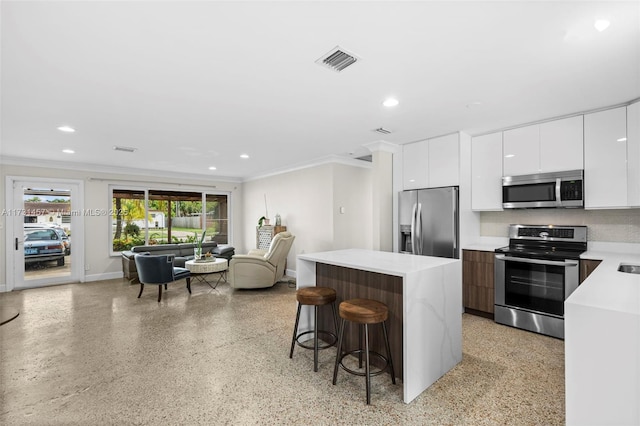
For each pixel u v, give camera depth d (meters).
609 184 2.83
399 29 1.67
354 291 2.60
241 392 2.10
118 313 3.82
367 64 2.07
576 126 3.03
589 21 1.59
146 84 2.34
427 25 1.64
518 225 3.68
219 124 3.36
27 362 2.54
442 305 2.29
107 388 2.15
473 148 3.83
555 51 1.89
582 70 2.14
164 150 4.61
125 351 2.74
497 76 2.24
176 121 3.24
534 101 2.73
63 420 1.82
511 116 3.13
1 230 5.02
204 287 5.25
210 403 1.98
